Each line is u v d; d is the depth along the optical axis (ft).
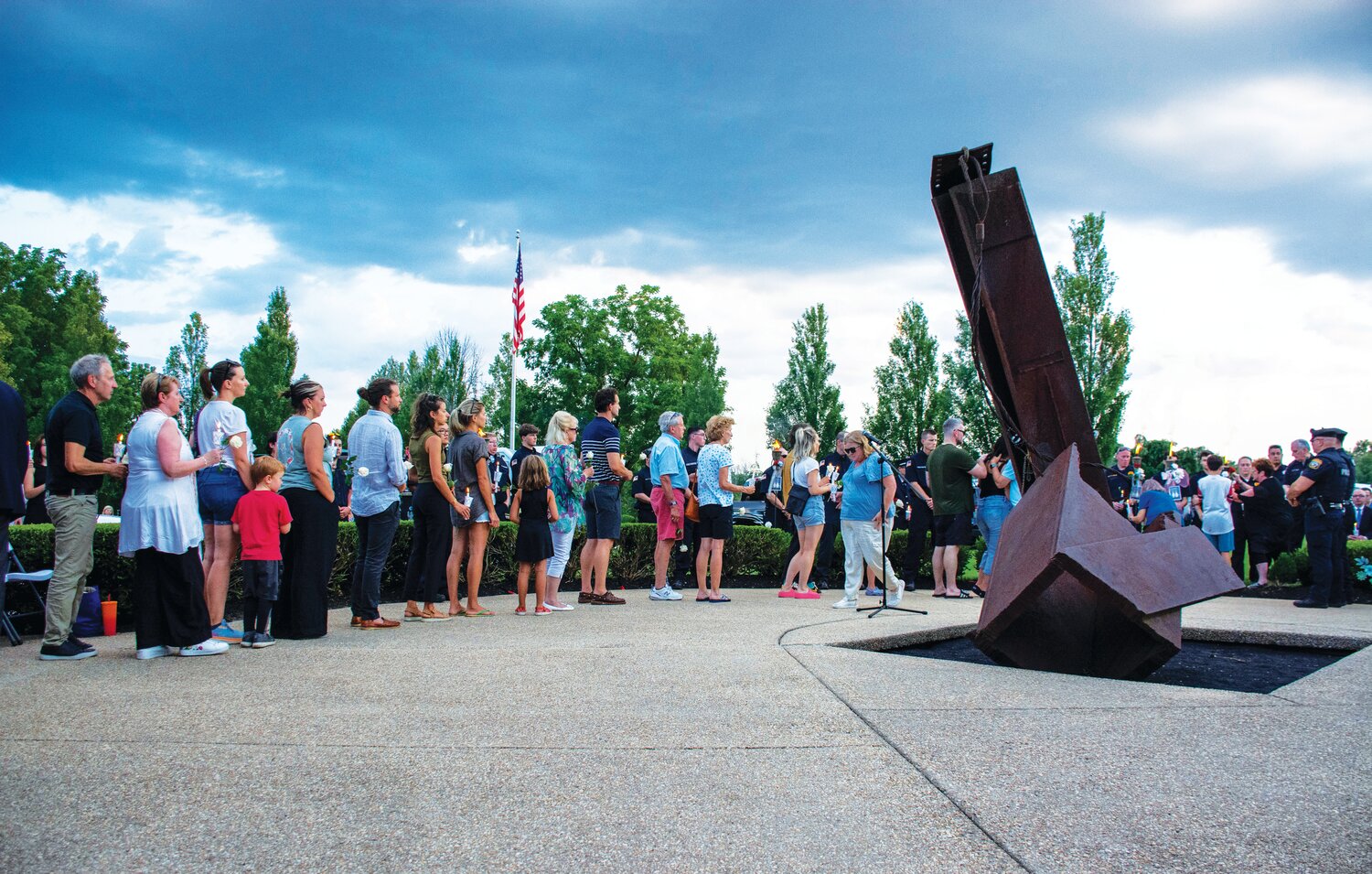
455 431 26.03
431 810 8.32
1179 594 15.85
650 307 156.87
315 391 20.59
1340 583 32.37
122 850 7.39
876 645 19.56
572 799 8.62
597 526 29.45
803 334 120.37
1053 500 16.96
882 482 28.14
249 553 18.34
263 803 8.50
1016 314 20.53
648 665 15.69
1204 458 41.16
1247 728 11.37
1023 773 9.41
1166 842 7.54
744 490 31.19
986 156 20.98
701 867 7.06
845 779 9.22
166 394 17.37
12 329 151.12
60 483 17.40
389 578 32.71
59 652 17.01
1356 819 8.07
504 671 15.17
